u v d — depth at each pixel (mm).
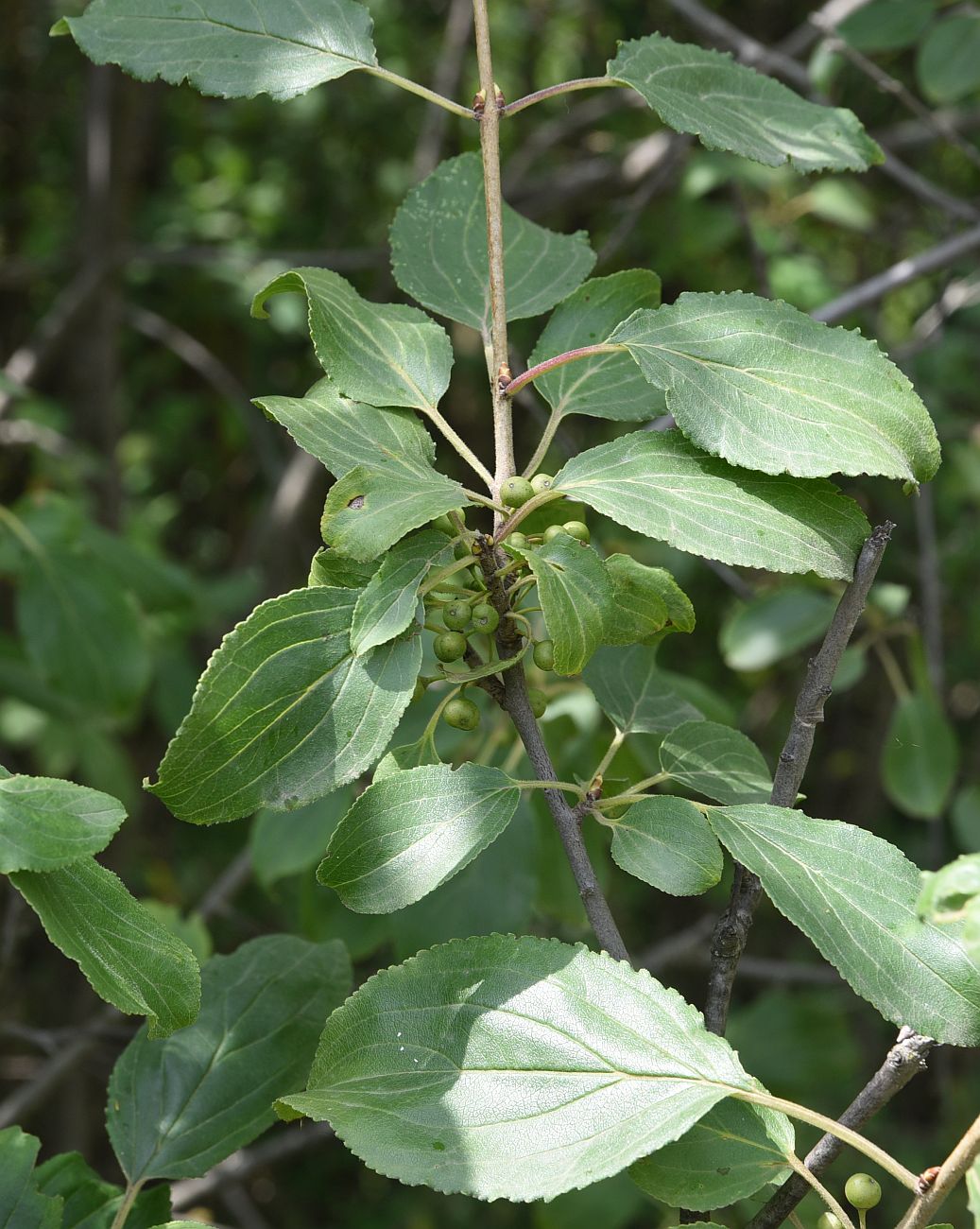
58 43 2258
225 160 2467
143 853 2115
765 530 675
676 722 742
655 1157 678
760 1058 1012
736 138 723
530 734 691
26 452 1991
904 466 682
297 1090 736
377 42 2250
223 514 2650
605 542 1078
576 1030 672
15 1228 706
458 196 754
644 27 2182
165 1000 664
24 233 2398
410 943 826
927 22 1268
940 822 1506
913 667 1135
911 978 667
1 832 646
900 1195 1683
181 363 2459
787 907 672
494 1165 658
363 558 662
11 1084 1849
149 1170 725
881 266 2105
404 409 712
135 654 1208
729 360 690
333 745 673
